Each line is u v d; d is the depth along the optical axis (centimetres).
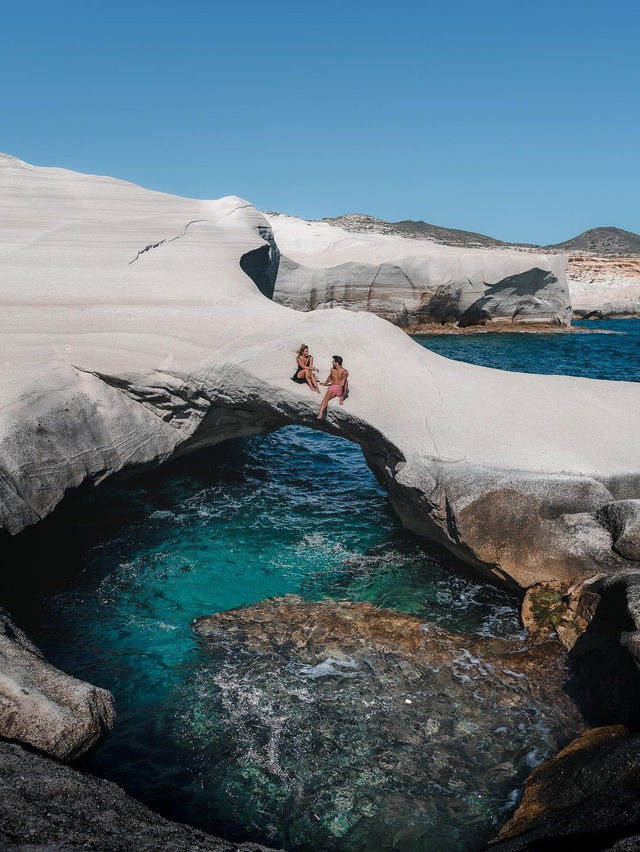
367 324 1348
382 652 875
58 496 1101
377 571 1109
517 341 3825
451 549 1098
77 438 1170
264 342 1330
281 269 3800
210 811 635
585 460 1020
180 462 1576
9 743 602
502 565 977
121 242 2089
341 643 897
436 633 912
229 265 1970
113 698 733
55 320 1435
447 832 610
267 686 815
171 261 1944
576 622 877
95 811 538
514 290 4244
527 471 995
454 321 4284
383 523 1302
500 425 1109
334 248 4394
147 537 1233
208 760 700
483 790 657
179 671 848
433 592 1038
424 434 1091
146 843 505
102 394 1265
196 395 1325
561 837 520
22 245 1978
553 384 1237
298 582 1079
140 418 1312
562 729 731
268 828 618
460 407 1155
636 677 712
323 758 700
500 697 784
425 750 709
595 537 927
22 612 981
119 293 1636
